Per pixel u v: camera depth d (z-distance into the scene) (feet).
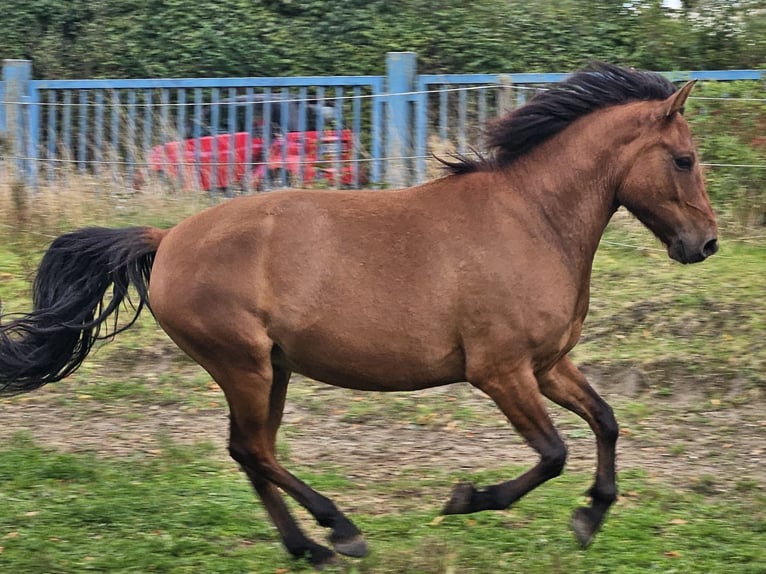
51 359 16.76
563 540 16.24
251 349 15.28
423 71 42.86
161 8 45.44
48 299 16.66
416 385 15.37
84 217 32.96
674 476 19.49
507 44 42.57
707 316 25.95
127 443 21.42
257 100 34.01
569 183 15.49
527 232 15.20
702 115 31.01
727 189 30.32
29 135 35.53
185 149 34.27
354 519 17.21
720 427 22.12
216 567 15.21
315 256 15.11
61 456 19.75
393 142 32.30
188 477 19.07
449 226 15.11
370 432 22.33
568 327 15.33
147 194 33.14
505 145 15.71
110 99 35.58
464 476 19.43
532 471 15.10
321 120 33.63
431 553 15.37
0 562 15.19
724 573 14.97
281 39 44.04
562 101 15.62
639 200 15.53
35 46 45.88
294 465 20.21
